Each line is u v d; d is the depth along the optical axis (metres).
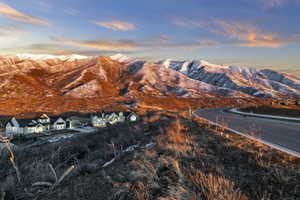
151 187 3.26
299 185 3.29
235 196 2.92
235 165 4.23
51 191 3.35
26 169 4.20
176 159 4.52
